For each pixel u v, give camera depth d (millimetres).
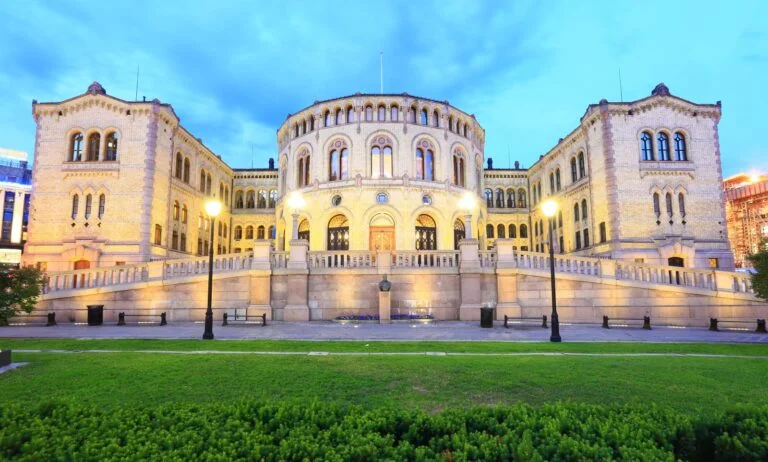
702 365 11539
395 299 24938
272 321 24109
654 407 5875
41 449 4652
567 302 24641
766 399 8320
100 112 40562
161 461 4414
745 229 74438
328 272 25172
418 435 5254
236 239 60906
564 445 4605
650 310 24109
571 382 9680
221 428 5305
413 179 39188
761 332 20438
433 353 13547
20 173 78812
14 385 9250
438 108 41875
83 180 39781
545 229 56125
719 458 4852
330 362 11836
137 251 38594
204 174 52219
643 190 39906
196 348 14617
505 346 15086
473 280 24719
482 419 5566
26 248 39062
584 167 45031
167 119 42406
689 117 41500
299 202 27031
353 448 4574
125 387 9133
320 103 41531
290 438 4910
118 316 24141
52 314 23141
